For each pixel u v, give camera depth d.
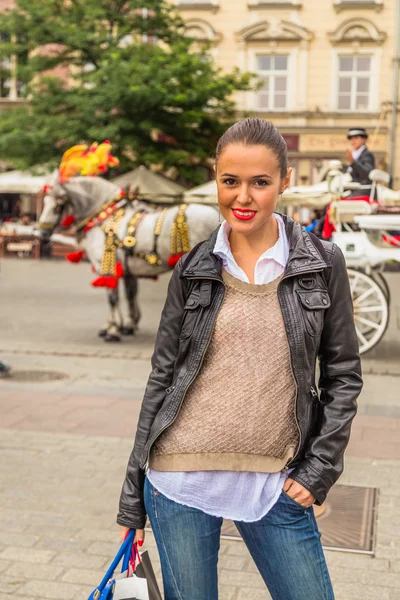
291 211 24.42
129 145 17.91
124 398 6.91
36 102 18.77
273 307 1.97
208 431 1.97
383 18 27.11
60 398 6.87
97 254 9.51
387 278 19.91
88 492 4.55
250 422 1.96
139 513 2.11
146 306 13.68
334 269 2.01
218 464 1.97
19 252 26.02
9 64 28.34
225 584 3.45
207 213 9.16
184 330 2.02
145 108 17.67
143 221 9.33
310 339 1.96
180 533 2.00
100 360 8.74
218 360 1.97
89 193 9.55
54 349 9.31
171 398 2.01
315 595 1.95
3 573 3.52
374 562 3.67
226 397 1.97
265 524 1.97
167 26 20.75
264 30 27.69
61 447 5.41
